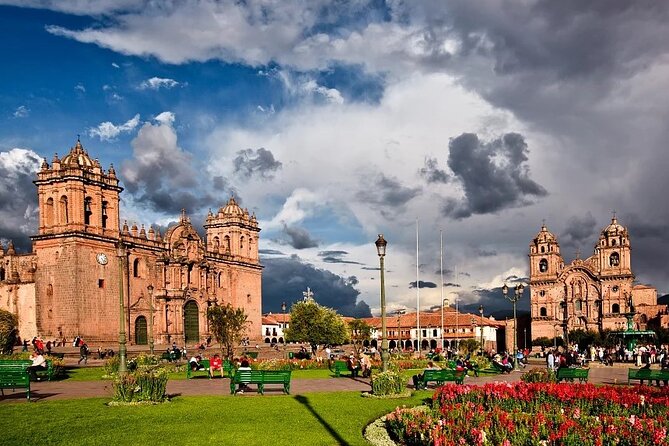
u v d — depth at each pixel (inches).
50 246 3821.4
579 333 5620.1
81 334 3715.6
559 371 1652.3
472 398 1101.7
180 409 1127.6
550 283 6245.1
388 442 874.1
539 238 6358.3
